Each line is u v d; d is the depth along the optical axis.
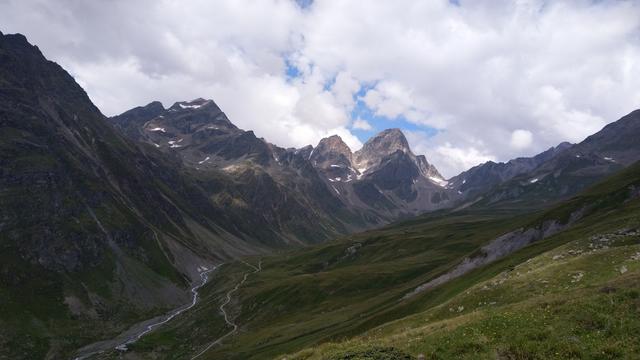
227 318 194.38
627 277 37.47
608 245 73.00
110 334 178.50
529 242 142.38
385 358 30.27
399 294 138.62
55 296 196.38
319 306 178.25
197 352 150.38
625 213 105.88
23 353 148.75
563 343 29.22
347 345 38.03
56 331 171.75
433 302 95.19
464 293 65.69
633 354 26.97
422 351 31.92
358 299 172.12
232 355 129.00
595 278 50.81
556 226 142.88
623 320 30.55
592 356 27.72
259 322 181.75
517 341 30.47
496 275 83.06
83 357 150.25
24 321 169.50
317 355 36.91
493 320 34.31
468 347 31.08
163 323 198.88
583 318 31.86
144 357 152.75
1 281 187.25
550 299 37.09
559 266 58.75
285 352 107.75
